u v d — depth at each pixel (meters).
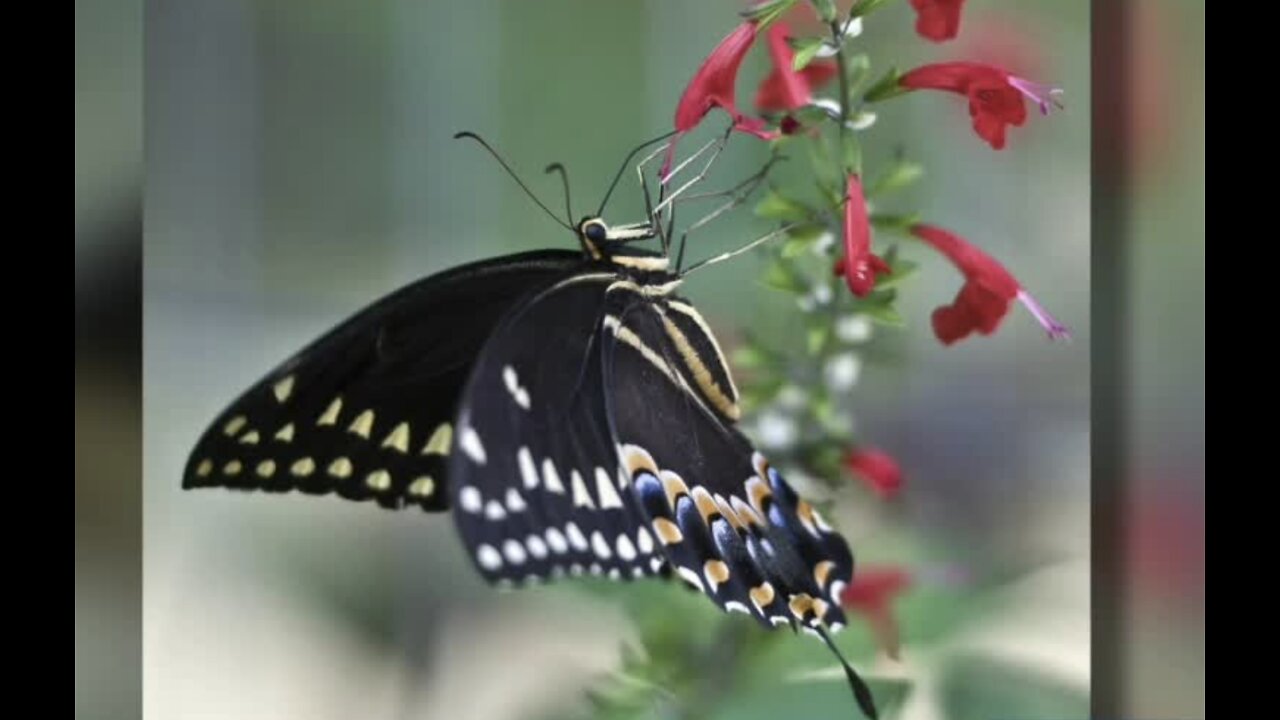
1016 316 0.67
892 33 0.67
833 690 0.60
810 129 0.60
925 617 0.60
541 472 0.58
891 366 0.61
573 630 0.64
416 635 0.68
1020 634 0.60
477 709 0.67
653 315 0.60
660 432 0.60
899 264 0.61
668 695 0.60
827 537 0.60
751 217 0.63
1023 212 0.67
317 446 0.57
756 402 0.61
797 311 0.61
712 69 0.59
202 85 0.73
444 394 0.58
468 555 0.56
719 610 0.60
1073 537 0.63
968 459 0.65
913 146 0.67
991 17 0.67
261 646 0.68
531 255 0.59
